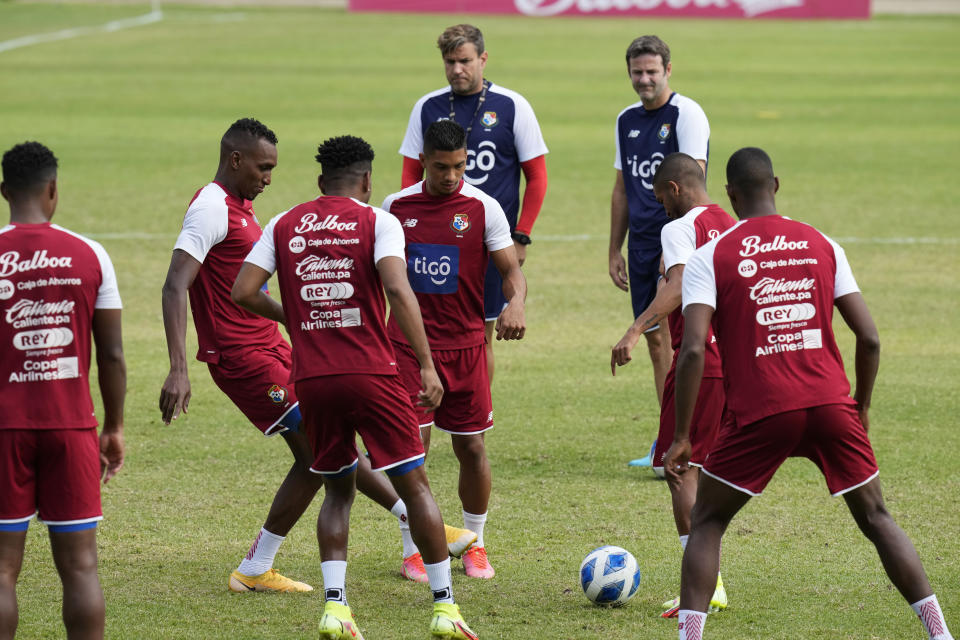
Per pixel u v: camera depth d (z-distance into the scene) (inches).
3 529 582.9
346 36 5103.3
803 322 624.1
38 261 577.9
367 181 699.4
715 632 675.4
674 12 5964.6
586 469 979.9
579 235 1942.7
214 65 4178.2
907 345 1352.1
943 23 5920.3
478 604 723.4
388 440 674.2
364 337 669.9
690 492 727.1
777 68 4229.8
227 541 826.2
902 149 2746.1
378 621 703.1
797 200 2190.0
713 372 723.4
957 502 887.7
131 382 1216.2
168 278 737.0
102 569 774.5
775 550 804.6
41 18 5757.9
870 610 705.6
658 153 1045.2
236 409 1144.2
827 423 616.7
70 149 2659.9
